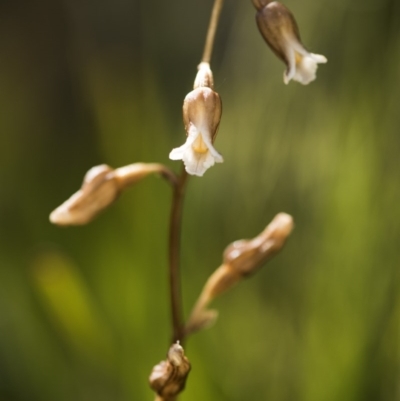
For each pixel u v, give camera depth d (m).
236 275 0.34
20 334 0.40
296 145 0.38
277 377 0.38
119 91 0.45
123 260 0.38
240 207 0.39
